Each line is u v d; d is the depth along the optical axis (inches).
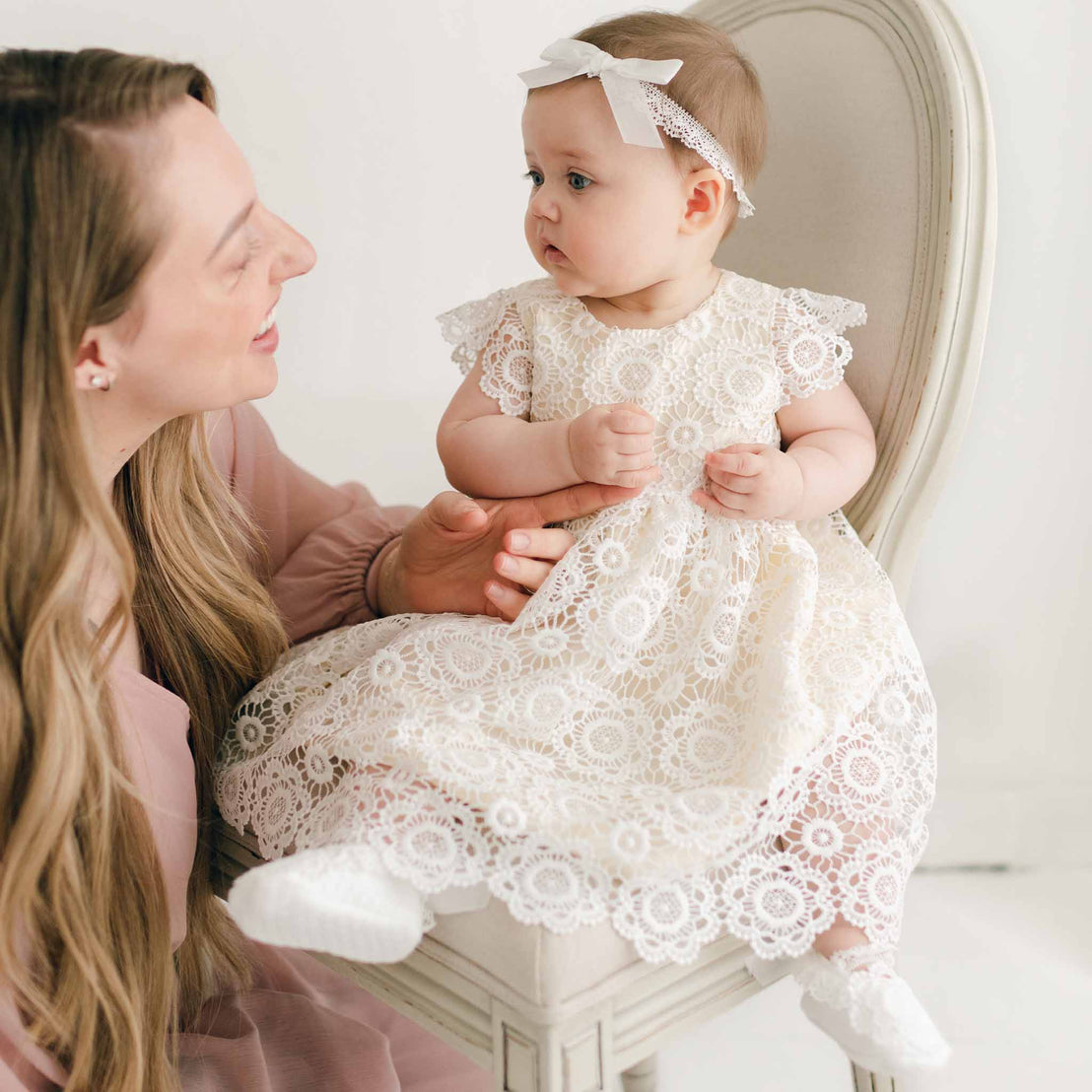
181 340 32.0
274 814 35.8
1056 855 70.4
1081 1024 57.6
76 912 32.0
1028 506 66.9
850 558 39.6
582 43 38.7
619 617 35.7
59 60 30.7
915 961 62.3
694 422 38.5
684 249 40.0
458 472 41.5
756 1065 56.9
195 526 41.1
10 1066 33.1
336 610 47.7
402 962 32.8
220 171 31.8
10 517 30.2
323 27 68.1
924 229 39.6
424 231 71.8
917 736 35.8
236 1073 40.3
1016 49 60.9
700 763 34.0
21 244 29.5
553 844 30.0
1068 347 64.6
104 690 33.6
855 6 42.1
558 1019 28.8
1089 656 68.7
